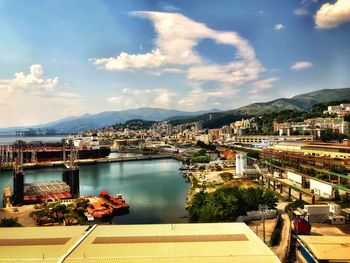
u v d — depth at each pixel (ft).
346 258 259.39
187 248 232.94
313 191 625.41
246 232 267.18
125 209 613.52
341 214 472.03
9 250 233.76
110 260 214.28
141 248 233.35
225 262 212.43
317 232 412.36
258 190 534.37
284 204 586.86
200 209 505.25
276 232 406.21
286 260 316.60
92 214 573.74
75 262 211.61
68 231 273.95
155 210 626.23
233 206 461.37
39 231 274.36
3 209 631.97
